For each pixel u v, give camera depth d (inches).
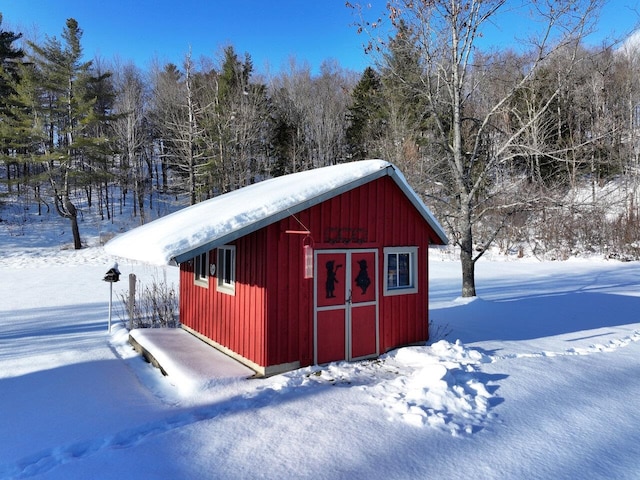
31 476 148.3
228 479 144.6
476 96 634.8
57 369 277.4
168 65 1833.2
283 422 190.2
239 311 286.8
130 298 399.9
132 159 1354.6
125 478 145.6
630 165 1080.2
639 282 701.9
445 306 499.2
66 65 1078.4
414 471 150.3
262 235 262.4
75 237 1082.7
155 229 332.8
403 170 685.9
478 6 500.4
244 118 1269.7
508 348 319.9
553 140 789.9
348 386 241.0
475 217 589.3
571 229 1076.5
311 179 307.6
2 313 481.1
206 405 212.1
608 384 242.7
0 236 1132.5
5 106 1160.2
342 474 148.0
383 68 567.5
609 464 156.6
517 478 146.5
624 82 1079.0
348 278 296.0
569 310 477.1
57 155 1036.5
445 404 206.5
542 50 482.9
